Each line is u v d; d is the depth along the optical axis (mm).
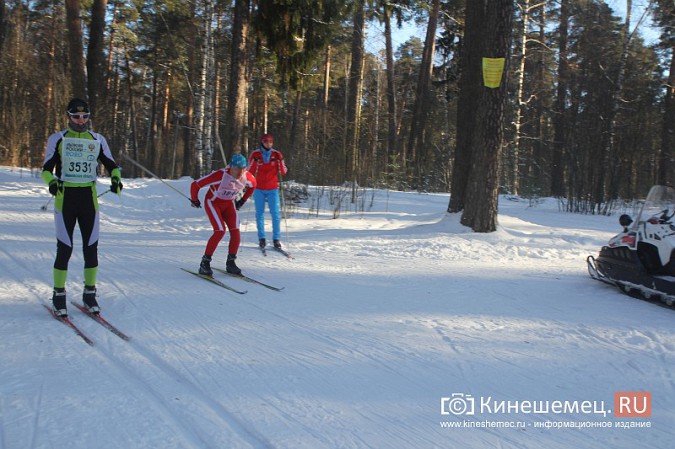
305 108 45250
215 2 22828
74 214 4844
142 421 2910
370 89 37625
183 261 7695
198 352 4027
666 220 6195
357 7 15906
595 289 6520
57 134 4812
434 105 35125
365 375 3689
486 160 10391
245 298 5703
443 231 10688
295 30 15289
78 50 18391
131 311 5055
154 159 44031
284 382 3523
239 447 2691
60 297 4781
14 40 27859
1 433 2730
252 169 8625
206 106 19234
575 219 15266
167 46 34875
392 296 5941
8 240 8703
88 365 3691
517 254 9039
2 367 3576
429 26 27969
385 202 17703
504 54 10008
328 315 5121
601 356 4156
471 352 4191
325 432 2885
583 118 20922
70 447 2625
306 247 9328
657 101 31188
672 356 4176
